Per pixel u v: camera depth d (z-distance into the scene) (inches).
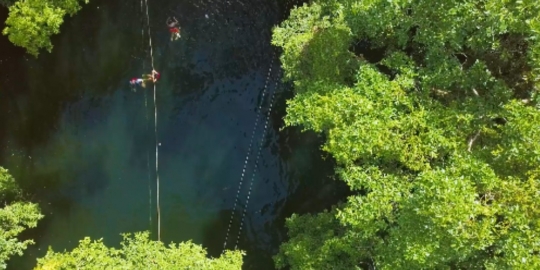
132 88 677.9
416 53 506.3
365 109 420.2
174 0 674.2
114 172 673.6
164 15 675.4
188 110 685.9
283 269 630.5
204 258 487.2
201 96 686.5
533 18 351.3
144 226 663.1
